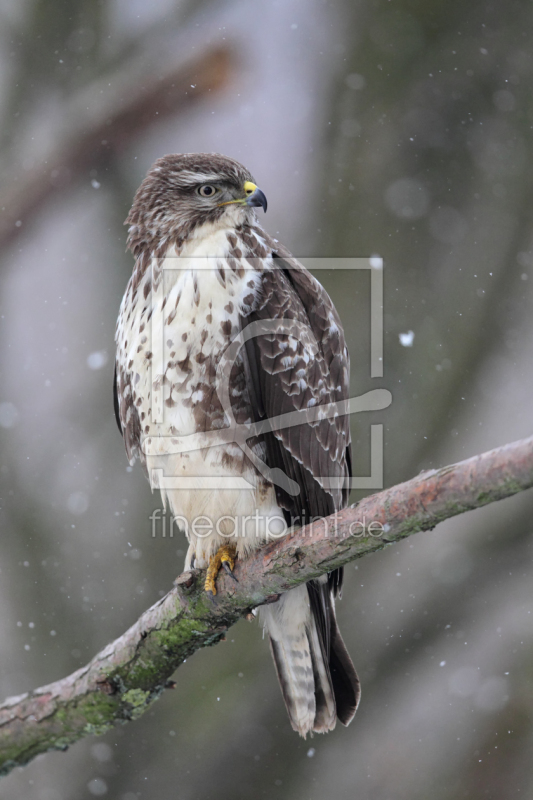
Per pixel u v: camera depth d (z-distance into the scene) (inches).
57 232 507.5
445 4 497.7
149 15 491.2
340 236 480.4
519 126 492.7
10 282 527.2
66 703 271.9
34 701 274.2
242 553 304.3
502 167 489.4
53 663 477.1
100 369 517.7
